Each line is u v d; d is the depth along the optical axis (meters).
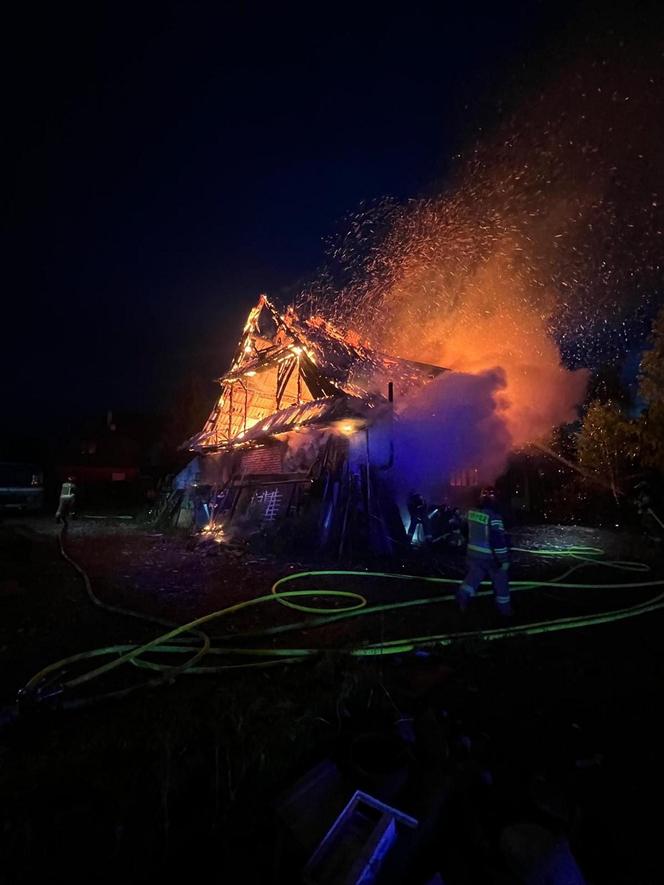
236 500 13.62
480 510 5.88
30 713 3.17
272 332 15.55
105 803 2.44
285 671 4.13
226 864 2.16
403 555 10.16
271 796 2.54
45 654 4.64
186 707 3.40
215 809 2.44
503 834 2.12
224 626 5.44
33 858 2.14
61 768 2.72
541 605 6.29
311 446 12.47
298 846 2.10
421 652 4.50
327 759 2.70
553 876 1.90
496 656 4.47
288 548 10.47
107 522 18.14
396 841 2.06
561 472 17.72
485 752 2.87
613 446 15.77
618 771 2.76
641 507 12.71
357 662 4.26
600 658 4.43
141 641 4.98
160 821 2.35
